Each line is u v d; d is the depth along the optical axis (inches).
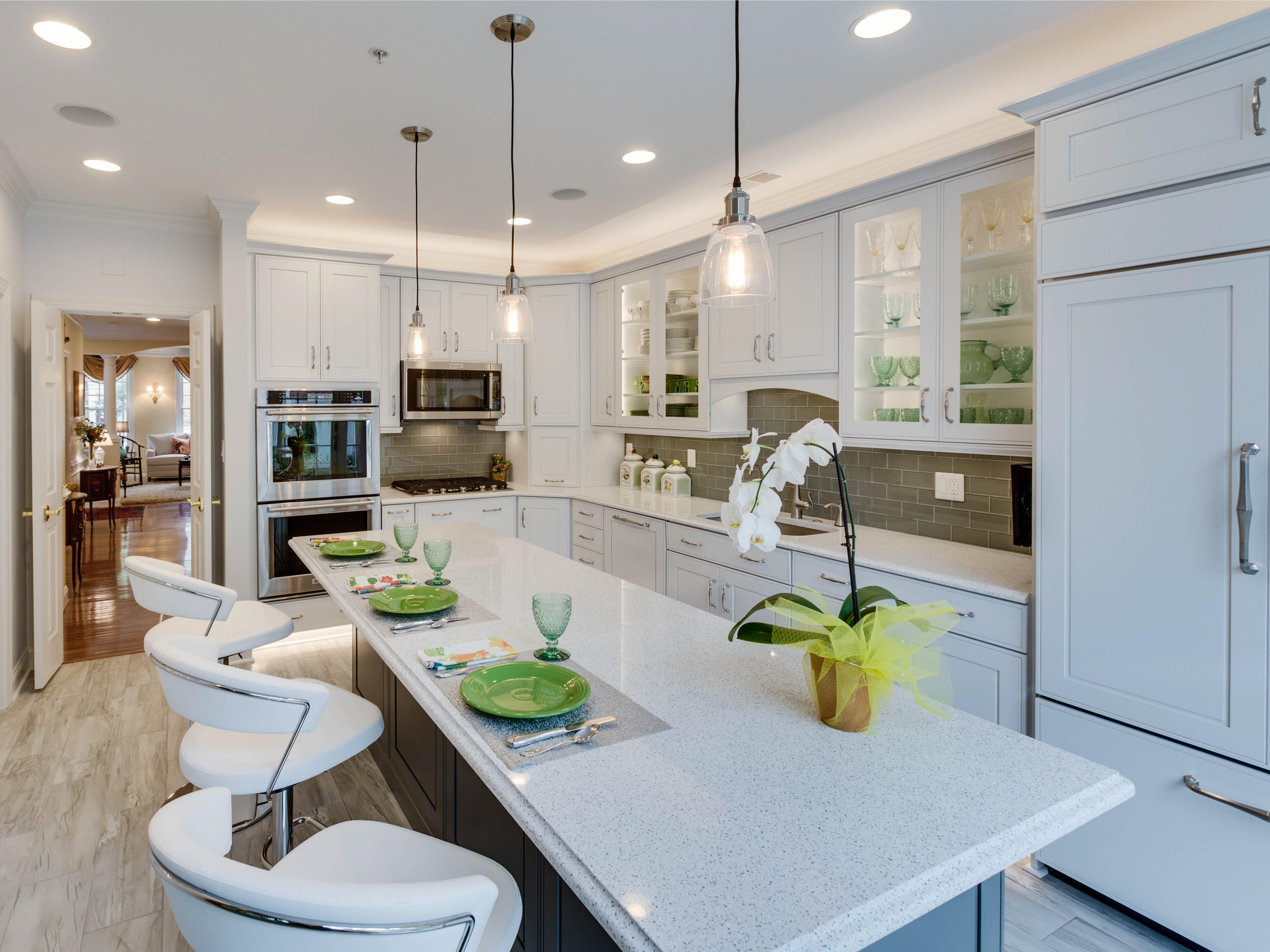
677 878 34.4
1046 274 80.5
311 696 59.6
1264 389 64.9
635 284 176.6
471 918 34.5
